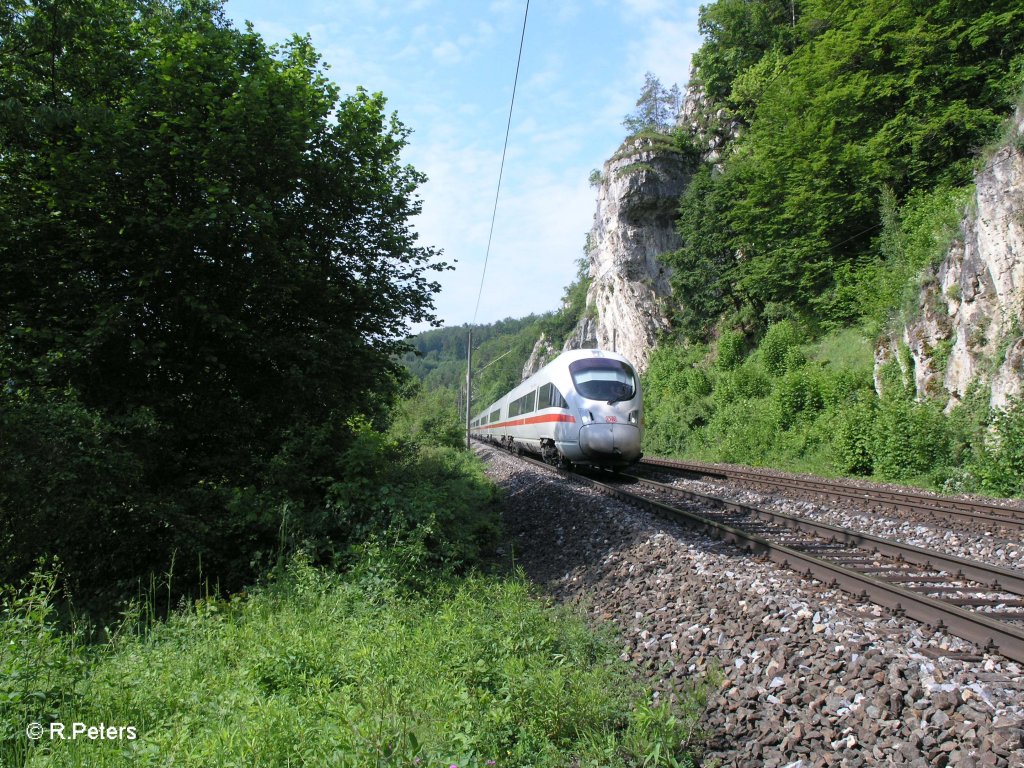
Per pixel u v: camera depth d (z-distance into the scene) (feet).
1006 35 82.17
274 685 14.07
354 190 34.27
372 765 10.36
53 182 25.96
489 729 12.59
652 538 26.50
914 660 13.84
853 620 16.66
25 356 26.21
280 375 32.76
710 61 159.43
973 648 15.19
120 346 28.32
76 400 25.22
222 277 31.12
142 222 26.55
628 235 169.37
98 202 27.25
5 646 14.17
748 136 127.13
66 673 14.28
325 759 10.61
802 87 99.50
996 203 54.80
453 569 26.32
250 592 23.32
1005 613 17.99
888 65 91.66
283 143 29.76
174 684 14.46
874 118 91.45
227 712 12.49
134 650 17.21
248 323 32.19
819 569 21.89
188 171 28.50
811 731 12.28
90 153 26.14
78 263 27.22
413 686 13.48
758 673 14.74
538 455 74.74
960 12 84.69
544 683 13.93
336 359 33.94
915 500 39.58
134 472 25.59
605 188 181.88
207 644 17.16
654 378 128.77
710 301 125.80
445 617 18.80
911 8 87.76
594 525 31.68
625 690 15.19
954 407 54.39
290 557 25.04
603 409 54.49
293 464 29.48
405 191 38.70
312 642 15.80
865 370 71.51
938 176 82.69
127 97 28.68
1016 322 51.21
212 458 30.99
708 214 125.49
